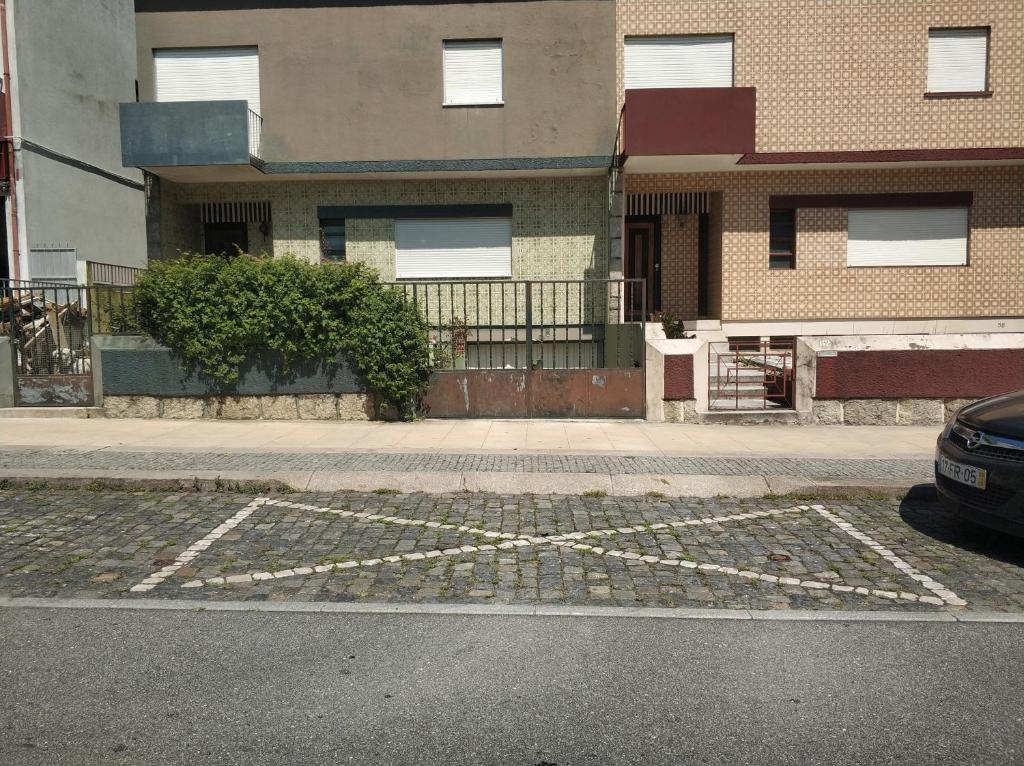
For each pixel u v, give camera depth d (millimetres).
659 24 14695
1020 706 3467
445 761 3037
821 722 3330
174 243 15164
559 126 14383
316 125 14469
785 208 15383
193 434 9531
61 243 17969
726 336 15281
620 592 4883
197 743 3150
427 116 14406
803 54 14852
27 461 7902
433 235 15031
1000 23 14789
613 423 10547
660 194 15633
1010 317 15398
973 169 15211
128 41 21219
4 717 3355
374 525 6281
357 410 10695
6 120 16359
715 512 6746
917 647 4094
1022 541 5973
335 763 3016
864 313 15406
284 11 14383
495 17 14273
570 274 14891
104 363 10695
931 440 9422
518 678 3734
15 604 4645
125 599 4738
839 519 6543
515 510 6762
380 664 3879
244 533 6035
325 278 10406
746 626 4367
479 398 10758
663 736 3221
